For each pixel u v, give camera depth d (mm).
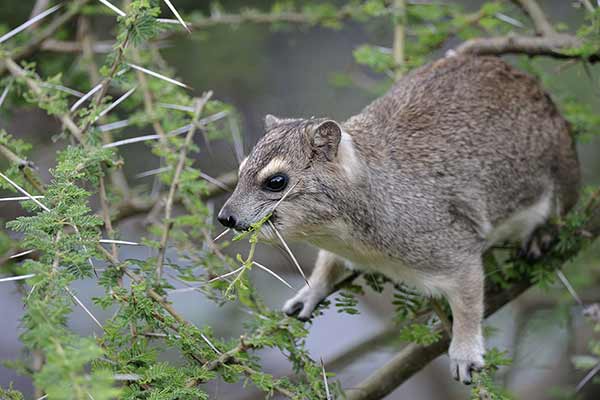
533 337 14328
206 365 8062
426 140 10672
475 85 11312
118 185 13055
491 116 11102
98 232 8281
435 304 10555
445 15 13891
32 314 6086
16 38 13875
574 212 11281
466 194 10656
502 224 11289
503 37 12242
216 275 9883
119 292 7945
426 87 11242
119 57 9242
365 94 16969
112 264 8344
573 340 14258
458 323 10203
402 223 10227
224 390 16688
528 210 11508
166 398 7059
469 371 9945
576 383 16156
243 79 17391
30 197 7758
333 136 9781
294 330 9102
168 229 9828
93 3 14508
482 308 10289
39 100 10297
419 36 13719
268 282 17406
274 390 8445
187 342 7965
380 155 10391
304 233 9914
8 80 11148
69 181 8172
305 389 8422
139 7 8820
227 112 11805
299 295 11070
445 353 10555
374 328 18906
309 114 18109
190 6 17109
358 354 14680
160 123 11930
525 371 16750
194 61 17000
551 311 14133
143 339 7992
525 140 11305
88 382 5516
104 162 9703
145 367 7664
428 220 10336
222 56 17016
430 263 10289
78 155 8648
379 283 11141
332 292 10875
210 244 10242
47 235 7375
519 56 13016
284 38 18984
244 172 9766
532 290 15594
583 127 12719
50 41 13672
